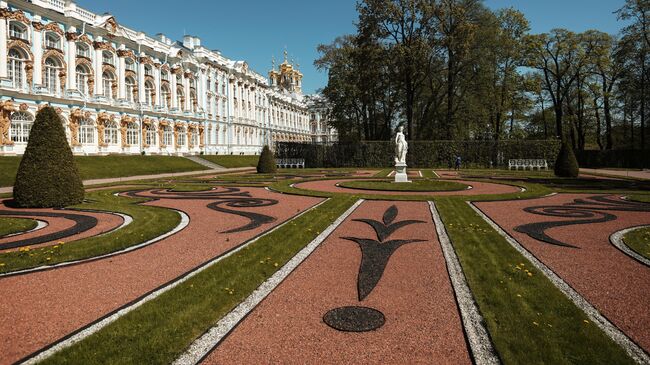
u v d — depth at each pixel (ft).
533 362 15.07
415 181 90.48
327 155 185.06
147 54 196.75
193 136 232.12
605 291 22.63
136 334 17.26
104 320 19.06
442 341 17.10
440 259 29.07
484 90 170.50
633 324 18.51
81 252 30.76
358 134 205.77
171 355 15.70
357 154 181.57
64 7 152.56
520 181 93.20
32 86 136.77
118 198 64.59
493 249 31.14
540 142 164.35
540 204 55.62
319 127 457.27
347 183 84.79
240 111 289.53
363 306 20.74
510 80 177.68
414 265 27.66
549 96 209.36
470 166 169.37
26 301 21.45
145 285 23.94
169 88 211.82
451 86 171.42
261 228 40.40
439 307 20.61
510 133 198.08
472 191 72.38
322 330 18.07
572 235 36.37
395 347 16.61
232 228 40.55
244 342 16.94
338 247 32.42
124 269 27.07
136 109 181.78
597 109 200.85
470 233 36.78
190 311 19.61
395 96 179.83
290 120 395.55
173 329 17.76
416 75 161.58
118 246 32.68
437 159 171.32
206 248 32.63
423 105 198.80
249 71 307.17
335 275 25.59
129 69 182.60
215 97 257.55
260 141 322.75
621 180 96.73
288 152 192.03
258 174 125.80
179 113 215.31
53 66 146.51
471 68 172.35
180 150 219.20
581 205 54.49
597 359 15.29
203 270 26.17
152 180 104.01
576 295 22.06
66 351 15.84
